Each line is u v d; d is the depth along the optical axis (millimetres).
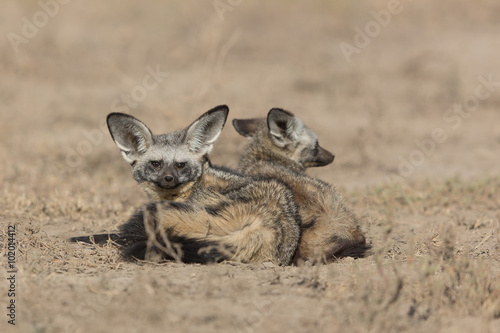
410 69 30422
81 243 10930
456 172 18578
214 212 9391
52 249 10406
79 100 25984
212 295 8000
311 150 13867
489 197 15375
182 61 30656
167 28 36781
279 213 9688
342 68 30859
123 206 14125
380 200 14742
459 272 8422
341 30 38094
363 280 8344
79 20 38188
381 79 29344
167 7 39781
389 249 10703
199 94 21453
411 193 15352
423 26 38375
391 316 7316
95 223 12641
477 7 41000
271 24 38781
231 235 9305
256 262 9484
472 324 7359
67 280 8648
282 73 29516
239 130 14305
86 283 8469
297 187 10953
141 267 9445
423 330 7164
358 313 7246
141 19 38469
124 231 9273
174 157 11422
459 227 12828
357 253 10367
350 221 10836
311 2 41375
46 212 13281
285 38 36188
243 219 9422
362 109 24953
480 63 31109
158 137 11805
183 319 7273
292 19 39531
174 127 20109
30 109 24719
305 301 7883
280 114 13273
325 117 23734
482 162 19797
